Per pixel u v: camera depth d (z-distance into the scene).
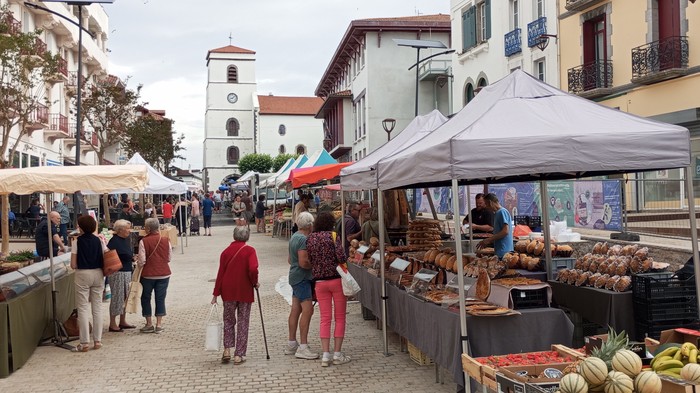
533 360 4.54
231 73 84.88
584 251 9.98
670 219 10.51
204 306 11.16
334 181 19.84
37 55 17.39
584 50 19.89
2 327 6.72
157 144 39.22
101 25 43.38
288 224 26.70
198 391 6.14
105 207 20.53
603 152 5.03
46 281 8.48
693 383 3.51
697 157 15.95
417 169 5.70
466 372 4.78
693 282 5.68
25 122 16.77
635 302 5.84
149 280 8.98
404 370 6.73
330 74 47.88
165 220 29.34
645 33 17.50
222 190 68.94
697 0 15.92
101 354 7.69
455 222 5.11
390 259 8.12
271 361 7.23
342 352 7.39
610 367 3.67
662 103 17.03
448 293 6.21
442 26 35.56
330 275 7.00
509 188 14.73
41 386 6.39
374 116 35.84
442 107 35.69
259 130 83.81
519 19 23.17
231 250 7.23
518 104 5.72
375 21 35.28
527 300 5.61
